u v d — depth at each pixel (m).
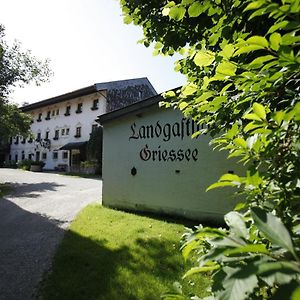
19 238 6.53
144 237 5.91
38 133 38.34
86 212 8.96
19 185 17.72
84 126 31.27
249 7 0.95
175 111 8.61
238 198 7.13
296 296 0.47
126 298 3.51
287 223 1.06
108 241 5.75
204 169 7.89
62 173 29.08
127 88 31.97
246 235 0.76
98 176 24.80
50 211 9.65
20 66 15.62
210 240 0.72
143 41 3.34
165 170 8.70
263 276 0.54
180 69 2.97
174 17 1.73
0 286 4.09
